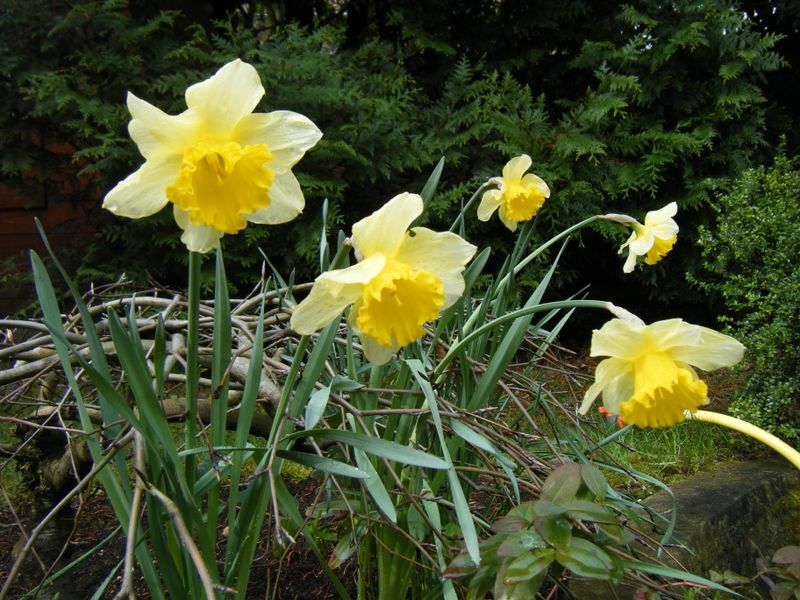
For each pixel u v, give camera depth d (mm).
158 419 364
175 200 328
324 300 364
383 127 1424
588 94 1521
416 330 360
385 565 499
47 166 1527
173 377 525
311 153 1383
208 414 590
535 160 1497
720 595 638
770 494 856
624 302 1823
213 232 355
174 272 1495
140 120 330
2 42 1429
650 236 609
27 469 677
